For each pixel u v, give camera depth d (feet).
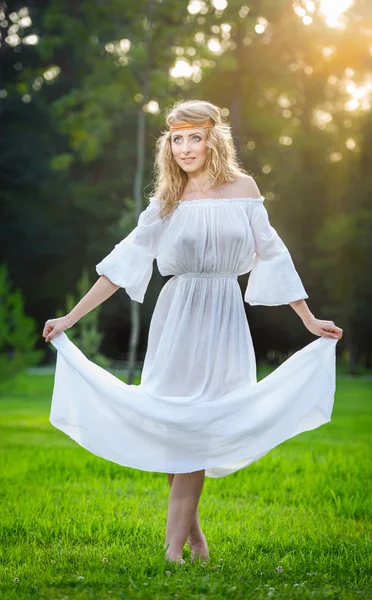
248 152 142.00
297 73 133.28
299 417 16.60
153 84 75.20
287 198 147.43
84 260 149.07
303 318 17.21
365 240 143.23
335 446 37.14
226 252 16.85
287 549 18.40
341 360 151.12
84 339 78.43
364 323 148.97
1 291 72.23
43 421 49.47
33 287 150.30
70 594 14.48
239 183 17.28
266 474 27.86
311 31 115.44
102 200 144.25
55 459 31.40
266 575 15.94
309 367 16.80
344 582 15.75
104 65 77.20
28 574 16.06
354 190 147.13
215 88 125.59
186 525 16.58
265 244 17.17
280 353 155.94
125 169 142.31
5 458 32.19
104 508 22.38
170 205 17.11
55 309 152.35
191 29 75.36
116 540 18.76
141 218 17.38
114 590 14.53
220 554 17.71
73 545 18.70
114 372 102.37
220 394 16.69
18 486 26.00
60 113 81.61
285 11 104.94
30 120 142.20
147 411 16.40
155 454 16.51
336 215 147.74
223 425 16.33
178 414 16.34
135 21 74.95
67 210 148.05
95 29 78.33
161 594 14.01
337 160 148.15
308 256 149.18
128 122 133.39
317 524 21.06
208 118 17.08
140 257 17.30
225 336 16.85
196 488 16.61
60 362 16.94
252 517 21.75
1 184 147.23
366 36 125.08
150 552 17.30
